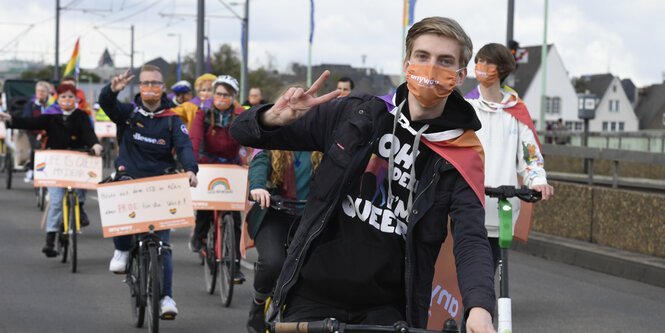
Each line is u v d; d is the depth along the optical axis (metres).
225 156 7.98
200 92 10.34
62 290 8.02
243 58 31.03
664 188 14.24
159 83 6.70
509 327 3.62
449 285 3.35
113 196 6.36
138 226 6.36
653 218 9.64
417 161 2.93
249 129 2.87
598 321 6.91
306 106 2.81
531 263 10.21
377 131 2.92
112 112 6.63
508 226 3.77
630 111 102.31
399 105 2.94
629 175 20.20
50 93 15.54
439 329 3.37
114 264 6.74
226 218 7.61
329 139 2.97
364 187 2.95
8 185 19.08
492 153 5.63
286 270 2.97
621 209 10.19
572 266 10.01
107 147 28.16
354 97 3.00
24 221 13.39
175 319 6.93
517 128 5.70
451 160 2.87
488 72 5.66
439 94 2.82
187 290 8.20
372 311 2.96
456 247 2.79
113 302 7.52
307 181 5.42
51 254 9.58
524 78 92.38
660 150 19.09
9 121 9.09
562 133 22.86
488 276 2.64
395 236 2.94
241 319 6.98
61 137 9.39
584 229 10.91
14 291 7.92
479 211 2.83
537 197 3.80
